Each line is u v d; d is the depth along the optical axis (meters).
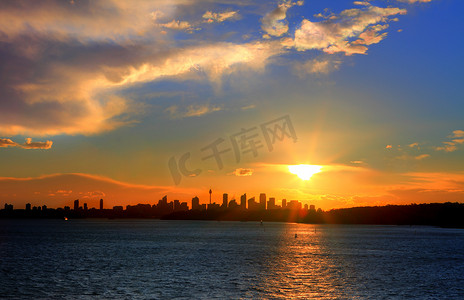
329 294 62.03
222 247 146.62
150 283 69.56
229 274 79.94
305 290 64.69
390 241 192.50
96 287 65.88
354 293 62.81
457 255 122.62
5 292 62.16
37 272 81.69
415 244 171.50
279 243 172.12
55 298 58.41
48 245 151.62
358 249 142.88
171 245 154.38
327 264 97.31
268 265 94.31
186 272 82.25
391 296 60.91
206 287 66.44
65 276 76.56
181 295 60.56
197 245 155.38
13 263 96.38
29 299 57.88
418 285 69.25
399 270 87.38
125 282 70.38
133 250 131.75
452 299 59.16
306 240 195.88
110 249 135.25
